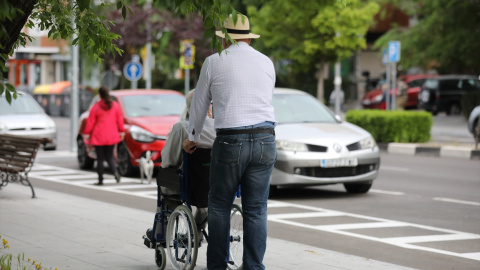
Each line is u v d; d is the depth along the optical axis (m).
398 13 131.62
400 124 60.78
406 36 94.19
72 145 56.91
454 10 88.44
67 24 17.39
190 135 16.69
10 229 24.88
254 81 16.02
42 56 157.38
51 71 161.88
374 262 20.27
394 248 23.61
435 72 126.81
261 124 15.99
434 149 56.19
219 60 16.08
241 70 15.99
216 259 16.75
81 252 20.94
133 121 43.50
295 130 35.12
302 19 69.94
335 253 21.53
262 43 102.56
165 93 46.84
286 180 33.81
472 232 26.30
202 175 17.75
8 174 34.94
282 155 33.84
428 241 24.69
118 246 21.94
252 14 73.56
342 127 36.44
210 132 17.73
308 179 33.84
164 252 18.39
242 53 16.14
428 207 31.88
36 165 50.81
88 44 17.27
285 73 125.88
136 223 26.47
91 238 23.27
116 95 46.12
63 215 28.31
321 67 73.00
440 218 29.12
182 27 103.12
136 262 19.67
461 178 41.84
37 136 57.53
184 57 71.31
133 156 42.75
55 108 122.25
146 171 40.41
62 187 38.97
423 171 45.34
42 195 34.56
